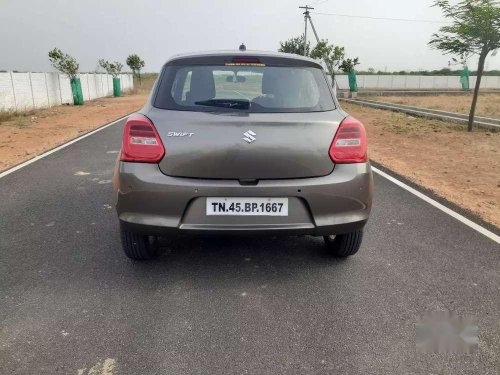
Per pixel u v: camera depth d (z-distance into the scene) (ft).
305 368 8.15
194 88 11.10
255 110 10.82
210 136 10.26
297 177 10.57
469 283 11.57
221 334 9.16
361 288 11.22
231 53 11.86
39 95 78.74
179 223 10.43
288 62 11.85
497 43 41.32
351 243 12.24
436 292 11.06
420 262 12.85
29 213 17.11
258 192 10.32
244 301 10.50
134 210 10.54
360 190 10.91
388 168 26.81
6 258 12.85
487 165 28.14
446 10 42.32
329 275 11.93
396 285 11.41
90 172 24.70
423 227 15.93
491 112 72.59
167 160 10.31
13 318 9.67
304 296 10.78
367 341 8.99
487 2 40.29
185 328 9.36
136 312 9.96
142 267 12.25
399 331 9.34
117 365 8.16
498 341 9.03
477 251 13.73
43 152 31.53
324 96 11.58
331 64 122.72
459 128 47.21
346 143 10.78
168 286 11.19
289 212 10.59
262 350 8.66
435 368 8.18
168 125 10.37
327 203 10.68
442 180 23.98
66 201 18.83
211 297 10.67
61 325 9.41
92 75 113.19
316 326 9.49
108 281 11.43
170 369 8.07
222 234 10.54
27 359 8.30
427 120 56.13
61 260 12.71
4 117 54.60
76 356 8.40
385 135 42.83
